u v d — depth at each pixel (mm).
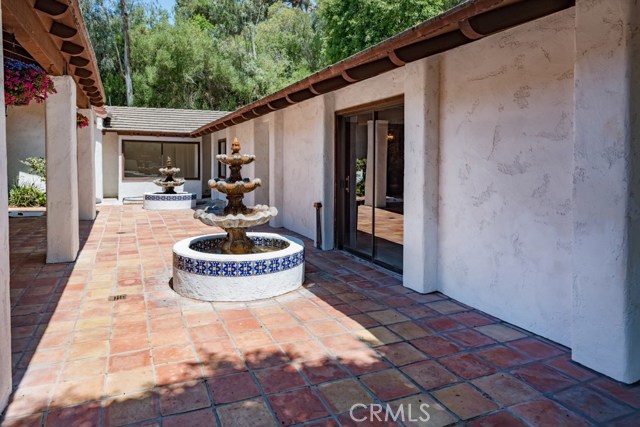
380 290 5336
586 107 3164
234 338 3916
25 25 4449
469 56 4574
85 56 6223
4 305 2818
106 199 17109
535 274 3963
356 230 7352
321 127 7551
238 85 30766
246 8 36531
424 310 4637
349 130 7523
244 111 9383
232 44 31875
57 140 6547
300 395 2984
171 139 17688
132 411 2787
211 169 18094
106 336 3951
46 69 6293
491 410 2809
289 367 3375
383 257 6707
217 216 5449
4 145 2875
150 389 3057
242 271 4895
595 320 3242
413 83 5125
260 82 31375
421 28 3787
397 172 6520
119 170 16781
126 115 18047
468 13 3361
